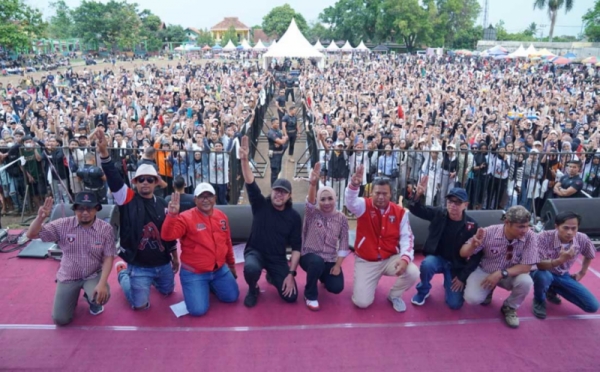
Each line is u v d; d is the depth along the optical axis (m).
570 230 4.74
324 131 9.98
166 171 8.55
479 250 4.81
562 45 65.50
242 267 6.02
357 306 5.09
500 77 38.44
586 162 8.61
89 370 4.02
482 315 5.02
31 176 8.19
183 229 4.68
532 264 4.66
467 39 88.94
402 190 8.91
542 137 12.91
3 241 6.63
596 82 36.66
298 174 12.08
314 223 5.16
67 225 4.52
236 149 9.01
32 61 53.78
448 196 4.79
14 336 4.46
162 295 5.29
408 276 4.87
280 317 4.88
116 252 4.74
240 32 116.56
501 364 4.21
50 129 12.72
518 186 8.55
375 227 4.97
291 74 38.19
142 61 73.38
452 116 16.56
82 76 38.16
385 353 4.33
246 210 6.41
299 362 4.17
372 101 21.77
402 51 86.44
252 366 4.11
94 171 7.39
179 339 4.47
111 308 4.99
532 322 4.90
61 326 4.63
